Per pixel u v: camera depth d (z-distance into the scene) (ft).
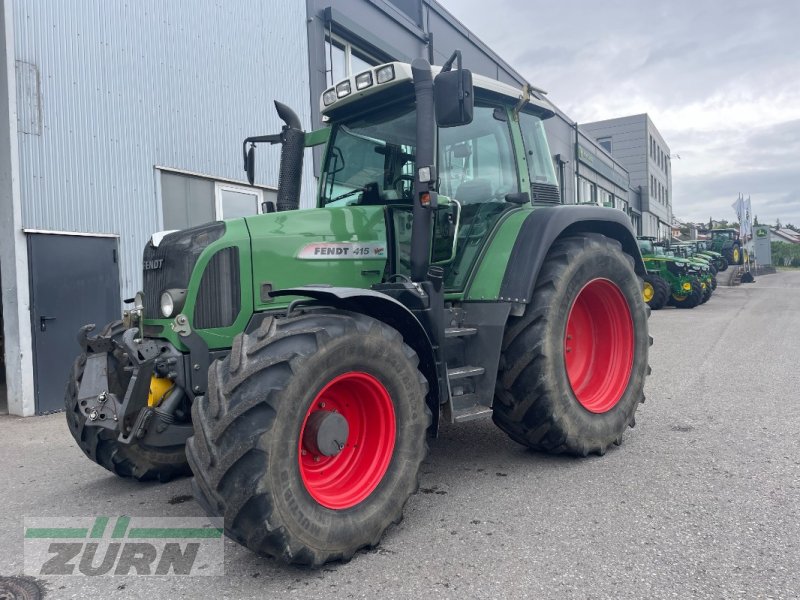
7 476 13.41
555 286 11.85
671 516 9.66
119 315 22.24
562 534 9.18
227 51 26.99
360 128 13.10
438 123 10.43
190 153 25.21
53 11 20.20
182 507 11.21
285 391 7.93
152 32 23.72
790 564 8.06
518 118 14.02
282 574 8.40
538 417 11.73
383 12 36.50
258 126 28.53
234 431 7.79
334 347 8.47
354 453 9.42
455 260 12.42
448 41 43.55
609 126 118.83
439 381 10.66
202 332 10.18
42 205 19.79
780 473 11.35
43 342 19.79
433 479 11.78
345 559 8.57
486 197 13.00
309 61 31.58
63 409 20.30
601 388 13.52
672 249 60.49
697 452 12.76
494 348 11.46
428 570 8.27
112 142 22.11
